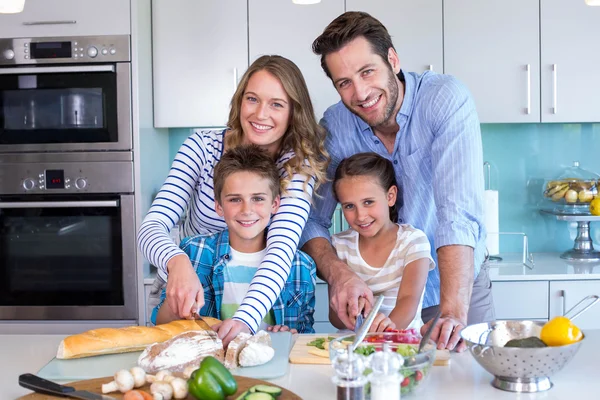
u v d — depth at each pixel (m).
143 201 3.14
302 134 2.00
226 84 3.32
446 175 1.94
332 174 2.24
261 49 3.31
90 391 1.29
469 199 1.90
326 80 3.30
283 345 1.62
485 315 2.26
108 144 3.07
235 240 2.03
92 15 3.05
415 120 2.04
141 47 3.13
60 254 3.12
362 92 1.87
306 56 3.30
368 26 1.85
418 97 2.04
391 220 2.25
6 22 3.08
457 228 1.83
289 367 1.49
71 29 3.07
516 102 3.30
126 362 1.50
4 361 1.58
